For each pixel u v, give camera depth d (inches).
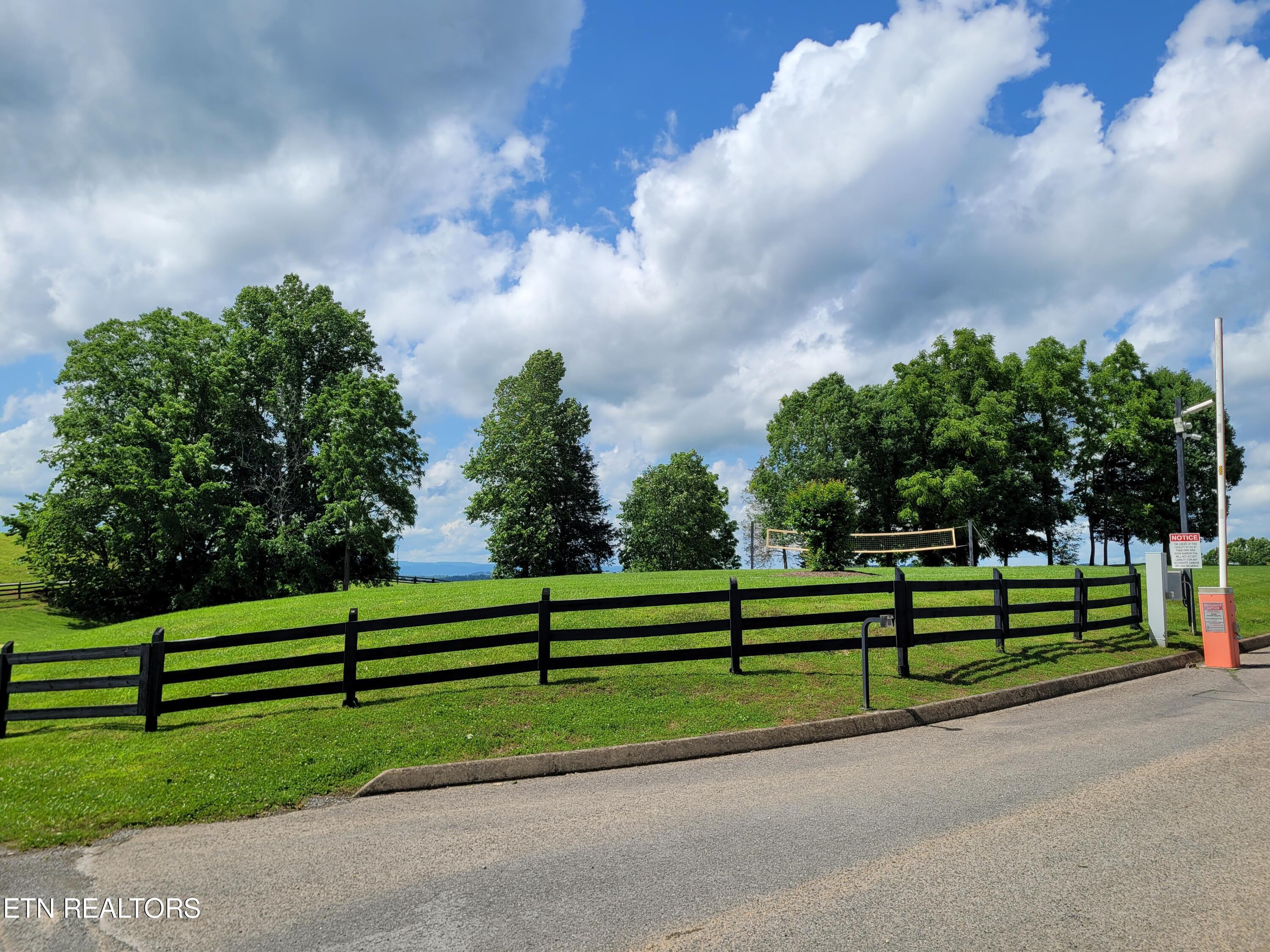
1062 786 259.3
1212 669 510.9
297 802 282.4
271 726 366.6
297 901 189.2
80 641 838.5
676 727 355.9
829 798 258.1
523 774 310.5
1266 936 151.0
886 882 183.6
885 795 257.8
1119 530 1924.2
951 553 1813.5
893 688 420.8
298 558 1616.6
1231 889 172.7
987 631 489.7
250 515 1627.7
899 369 1931.6
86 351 1610.5
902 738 349.1
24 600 1766.7
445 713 379.9
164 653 384.8
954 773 283.7
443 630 586.9
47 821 263.0
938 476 1696.6
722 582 816.9
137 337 1679.4
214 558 1689.2
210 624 780.0
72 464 1574.8
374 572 1828.2
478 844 226.7
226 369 1664.6
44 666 627.8
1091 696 432.1
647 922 167.5
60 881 213.5
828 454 1888.5
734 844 215.8
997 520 1779.0
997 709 407.8
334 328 1785.2
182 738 358.3
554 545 1941.4
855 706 387.2
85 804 277.6
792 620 455.5
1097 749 309.9
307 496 1798.7
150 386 1644.9
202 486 1569.9
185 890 200.7
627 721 364.5
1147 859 191.9
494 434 1957.4
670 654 441.1
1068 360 1872.5
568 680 437.1
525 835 233.9
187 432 1688.0
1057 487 1884.8
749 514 2620.6
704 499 2215.8
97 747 351.6
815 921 164.2
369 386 1685.5
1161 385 1891.0
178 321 1748.3
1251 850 195.6
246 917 181.0
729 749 338.0
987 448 1691.7
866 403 1873.8
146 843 244.7
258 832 251.8
